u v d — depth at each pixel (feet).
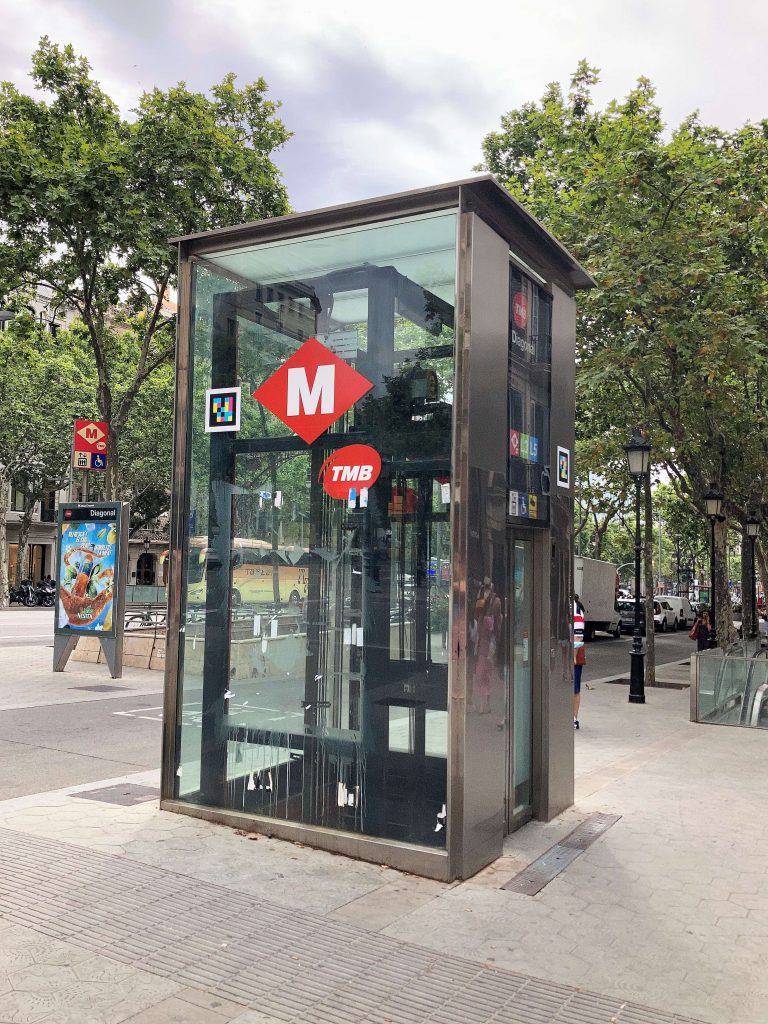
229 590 19.75
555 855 17.97
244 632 19.43
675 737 34.32
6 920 13.70
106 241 48.52
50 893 14.85
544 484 20.65
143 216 49.80
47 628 87.10
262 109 58.29
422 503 17.21
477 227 17.10
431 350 17.31
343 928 13.75
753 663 37.22
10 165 47.44
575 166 49.01
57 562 48.98
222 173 53.57
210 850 17.40
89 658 53.57
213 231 19.95
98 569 47.52
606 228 44.52
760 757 29.89
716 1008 11.56
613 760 29.01
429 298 17.39
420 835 16.71
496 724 17.60
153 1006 11.09
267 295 19.60
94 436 55.93
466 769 16.31
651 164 42.42
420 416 17.39
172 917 13.96
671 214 44.37
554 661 21.08
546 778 20.65
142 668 50.67
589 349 49.19
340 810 17.74
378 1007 11.27
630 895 15.69
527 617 20.63
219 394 20.30
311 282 18.95
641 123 45.70
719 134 51.37
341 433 18.48
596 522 115.85
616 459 74.74
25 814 19.92
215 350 20.40
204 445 20.43
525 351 19.85
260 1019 10.85
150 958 12.46
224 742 19.57
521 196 55.06
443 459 17.01
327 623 18.26
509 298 18.98
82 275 53.26
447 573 16.76
